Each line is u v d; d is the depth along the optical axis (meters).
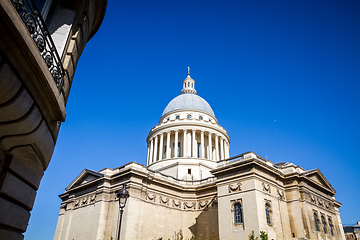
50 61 10.41
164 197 51.44
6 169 10.18
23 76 8.80
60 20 12.88
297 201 46.44
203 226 50.41
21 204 11.09
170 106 84.50
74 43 13.26
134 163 49.69
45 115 10.85
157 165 70.31
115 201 46.84
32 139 10.39
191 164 66.31
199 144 73.81
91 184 52.22
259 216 40.06
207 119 80.00
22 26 7.88
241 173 44.88
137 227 43.84
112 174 51.28
